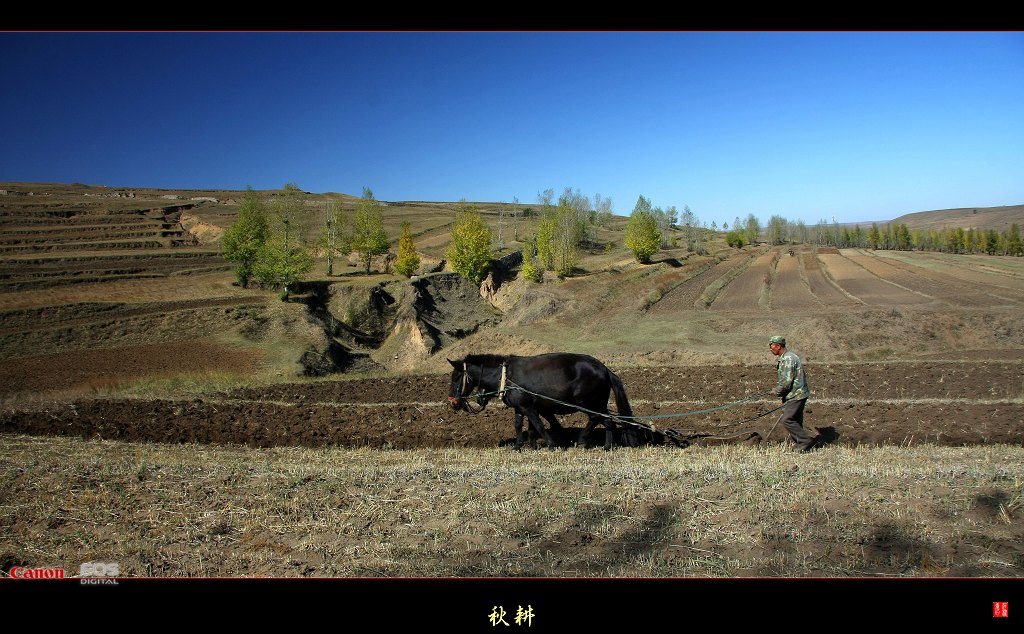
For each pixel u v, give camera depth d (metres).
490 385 12.59
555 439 13.16
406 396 23.14
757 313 46.97
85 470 10.87
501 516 8.16
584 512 8.17
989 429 13.39
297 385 26.05
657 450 11.94
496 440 14.20
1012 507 7.83
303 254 69.50
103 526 8.31
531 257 99.88
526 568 6.84
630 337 40.84
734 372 25.09
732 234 153.38
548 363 12.01
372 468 10.66
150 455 12.99
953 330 34.03
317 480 9.98
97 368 39.41
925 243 154.75
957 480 8.88
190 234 125.44
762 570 6.66
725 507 8.17
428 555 7.25
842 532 7.41
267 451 13.70
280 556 7.37
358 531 7.91
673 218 144.88
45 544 7.84
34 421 17.80
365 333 67.25
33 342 47.72
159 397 22.27
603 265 96.94
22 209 131.88
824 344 32.84
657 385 22.92
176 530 8.15
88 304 57.34
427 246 119.75
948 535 7.27
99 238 111.25
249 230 76.56
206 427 16.70
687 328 41.44
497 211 195.38
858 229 173.38
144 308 58.91
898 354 29.56
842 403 16.64
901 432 13.30
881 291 57.34
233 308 58.25
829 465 10.02
